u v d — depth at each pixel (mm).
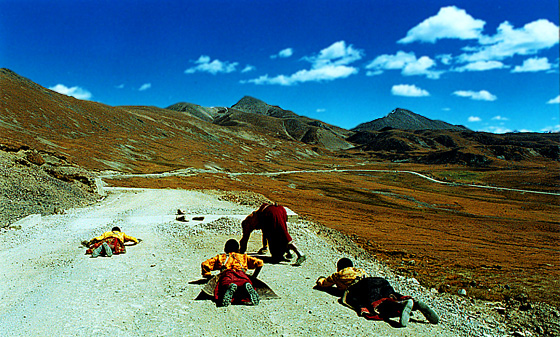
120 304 6234
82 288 7109
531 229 47688
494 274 14812
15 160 31500
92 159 90000
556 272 16781
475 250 25359
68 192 29516
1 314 5945
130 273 8375
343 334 5523
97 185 37344
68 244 13031
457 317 7945
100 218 20703
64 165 38281
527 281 13125
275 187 87750
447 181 134250
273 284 8031
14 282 8367
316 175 139625
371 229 32781
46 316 5652
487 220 55812
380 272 12633
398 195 89750
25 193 24750
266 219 10227
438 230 39781
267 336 5277
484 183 127750
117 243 10805
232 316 5902
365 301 6637
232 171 125500
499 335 7066
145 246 11844
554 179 127188
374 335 5621
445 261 18672
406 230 35750
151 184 65000
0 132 88250
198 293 6996
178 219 18797
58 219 20516
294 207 49250
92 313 5750
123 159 102625
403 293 9914
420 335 5949
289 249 10859
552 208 80062
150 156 121688
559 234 44438
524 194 103875
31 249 12703
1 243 14438
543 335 7539
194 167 115062
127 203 28609
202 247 11836
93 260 9727
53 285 7414
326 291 7715
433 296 10133
